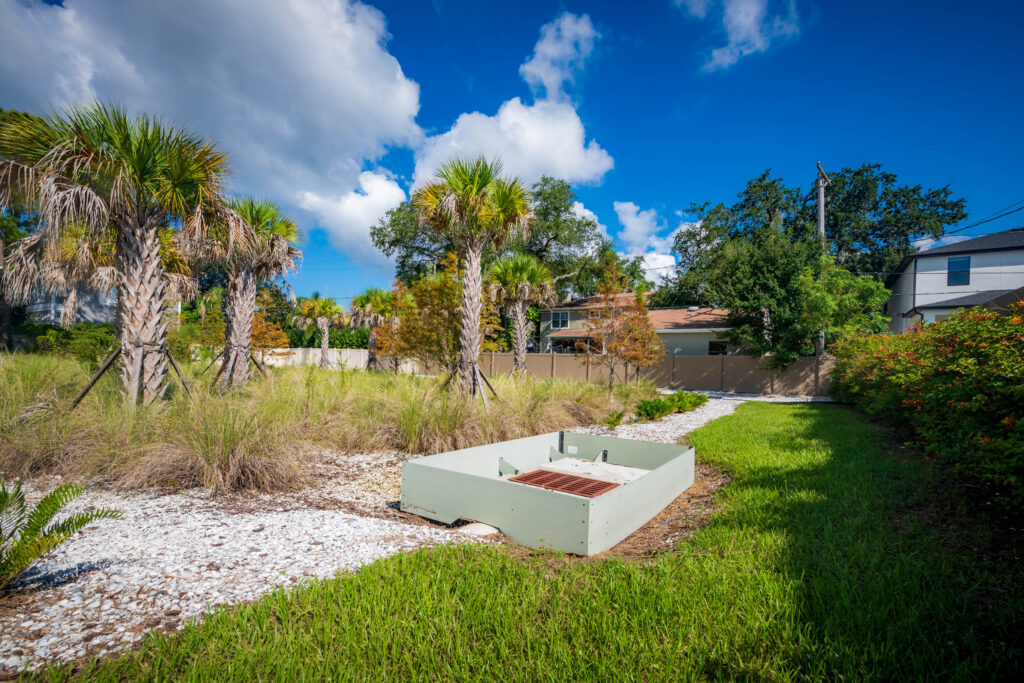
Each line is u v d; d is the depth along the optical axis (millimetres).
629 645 2359
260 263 12609
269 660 2160
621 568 3311
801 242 21203
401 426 8133
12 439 5531
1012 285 21141
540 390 11586
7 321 18234
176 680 2064
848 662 2176
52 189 6340
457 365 10711
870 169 33781
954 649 2303
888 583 2939
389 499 5617
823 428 9719
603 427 10727
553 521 3943
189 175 7441
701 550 3732
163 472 5445
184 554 3510
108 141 7062
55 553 3455
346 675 2096
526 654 2322
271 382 9719
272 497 5293
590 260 31828
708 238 31797
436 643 2354
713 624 2549
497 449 6031
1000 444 3812
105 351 12711
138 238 7434
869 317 19906
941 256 22531
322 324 32500
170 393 8508
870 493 4863
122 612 2691
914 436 8297
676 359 23906
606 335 16266
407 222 30297
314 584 2922
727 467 6672
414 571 3162
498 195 10469
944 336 5898
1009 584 2877
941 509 4293
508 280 20297
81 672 2123
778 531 3955
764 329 21109
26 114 6641
